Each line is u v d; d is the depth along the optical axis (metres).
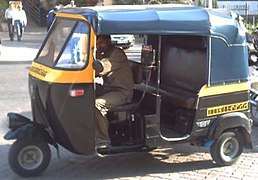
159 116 5.85
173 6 6.16
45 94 5.60
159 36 6.20
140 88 6.14
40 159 5.80
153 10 5.72
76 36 5.56
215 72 6.02
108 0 27.98
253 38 10.21
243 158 6.74
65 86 5.43
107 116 5.79
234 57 6.11
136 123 5.89
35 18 30.09
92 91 5.46
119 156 6.68
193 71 6.20
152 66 5.98
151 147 5.89
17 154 5.69
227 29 6.02
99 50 5.91
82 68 5.42
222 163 6.30
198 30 5.84
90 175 5.96
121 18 5.46
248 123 6.30
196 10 5.92
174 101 6.18
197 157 6.71
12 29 21.73
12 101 10.06
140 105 6.03
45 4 29.80
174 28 5.71
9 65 15.17
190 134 6.01
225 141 6.23
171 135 6.05
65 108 5.46
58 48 5.77
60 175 5.92
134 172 6.09
